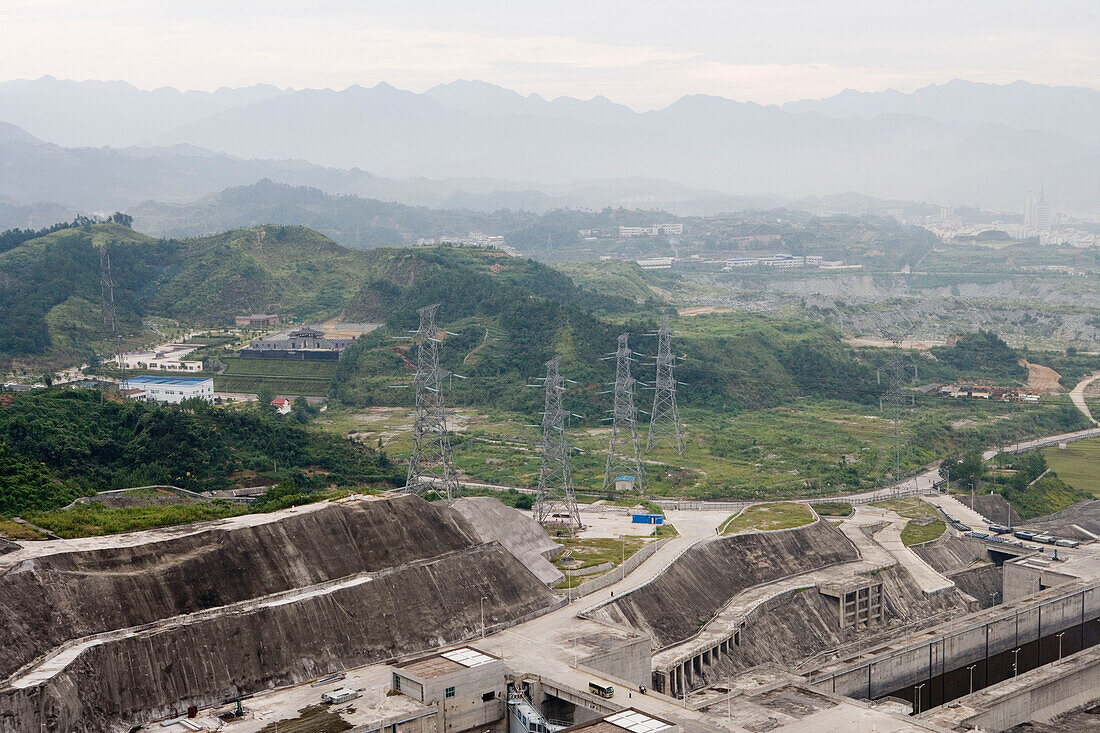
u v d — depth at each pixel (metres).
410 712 137.88
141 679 142.38
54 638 145.25
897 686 194.62
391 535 188.62
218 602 162.12
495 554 194.25
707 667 188.12
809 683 175.62
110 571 160.50
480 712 144.88
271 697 146.00
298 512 188.88
